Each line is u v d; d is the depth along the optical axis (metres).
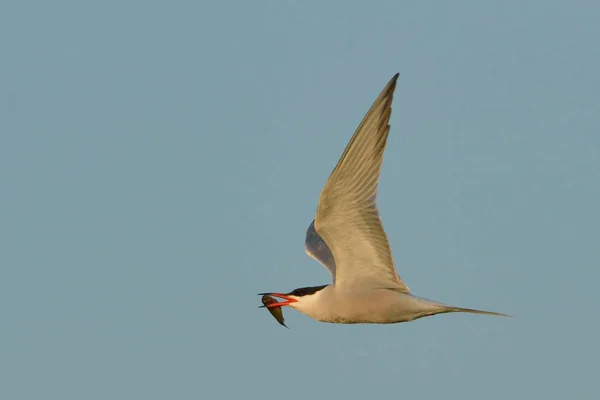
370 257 13.51
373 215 13.00
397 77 12.54
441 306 13.62
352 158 12.66
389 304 13.73
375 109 12.59
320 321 14.38
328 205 12.99
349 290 13.84
